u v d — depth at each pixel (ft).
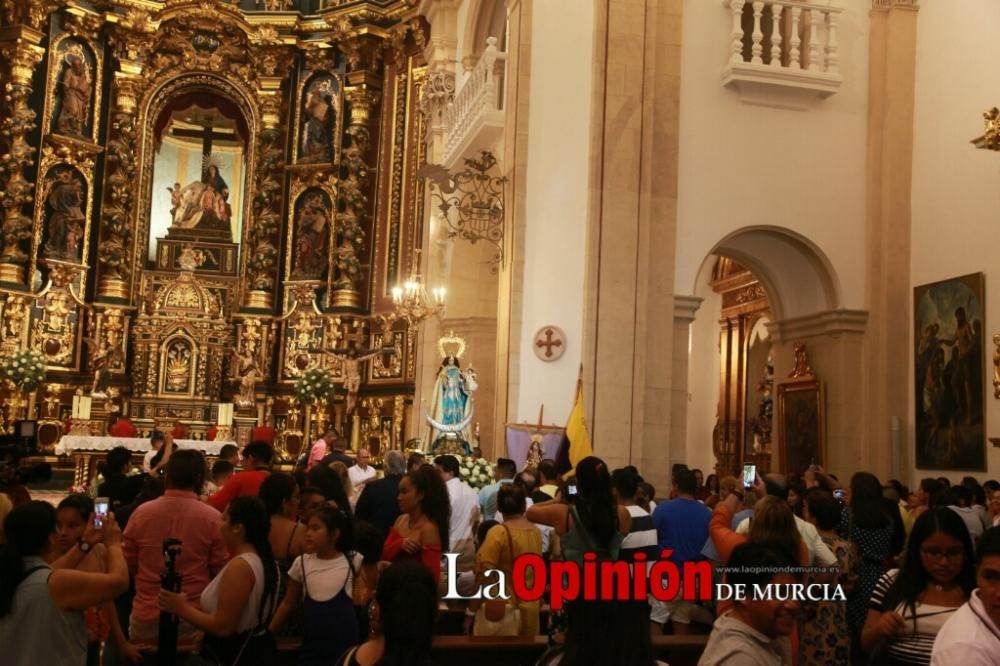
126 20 89.45
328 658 18.83
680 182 53.62
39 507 16.26
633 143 52.08
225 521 18.42
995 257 48.19
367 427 86.22
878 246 55.16
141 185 91.04
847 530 27.94
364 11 90.17
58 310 84.94
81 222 87.56
